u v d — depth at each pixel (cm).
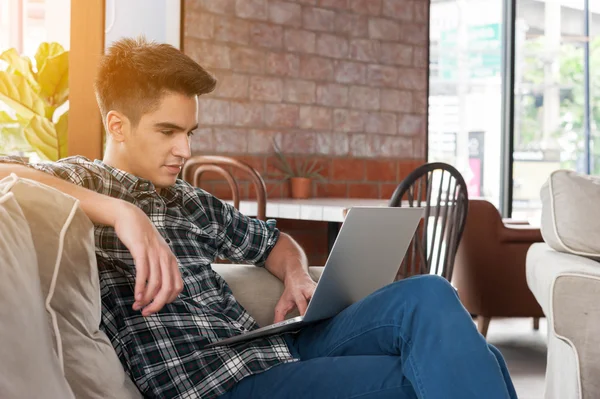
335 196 496
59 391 106
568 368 234
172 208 171
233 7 450
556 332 231
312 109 484
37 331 103
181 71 162
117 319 152
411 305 146
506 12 577
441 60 553
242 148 456
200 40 439
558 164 604
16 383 96
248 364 157
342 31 495
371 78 509
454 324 138
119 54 165
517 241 413
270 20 465
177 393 151
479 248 412
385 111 517
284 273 189
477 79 569
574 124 606
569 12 601
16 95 356
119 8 413
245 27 455
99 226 154
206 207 182
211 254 180
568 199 271
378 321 153
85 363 125
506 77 580
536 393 326
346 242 157
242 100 455
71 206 123
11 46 399
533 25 590
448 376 134
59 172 154
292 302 184
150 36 422
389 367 148
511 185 586
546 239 279
